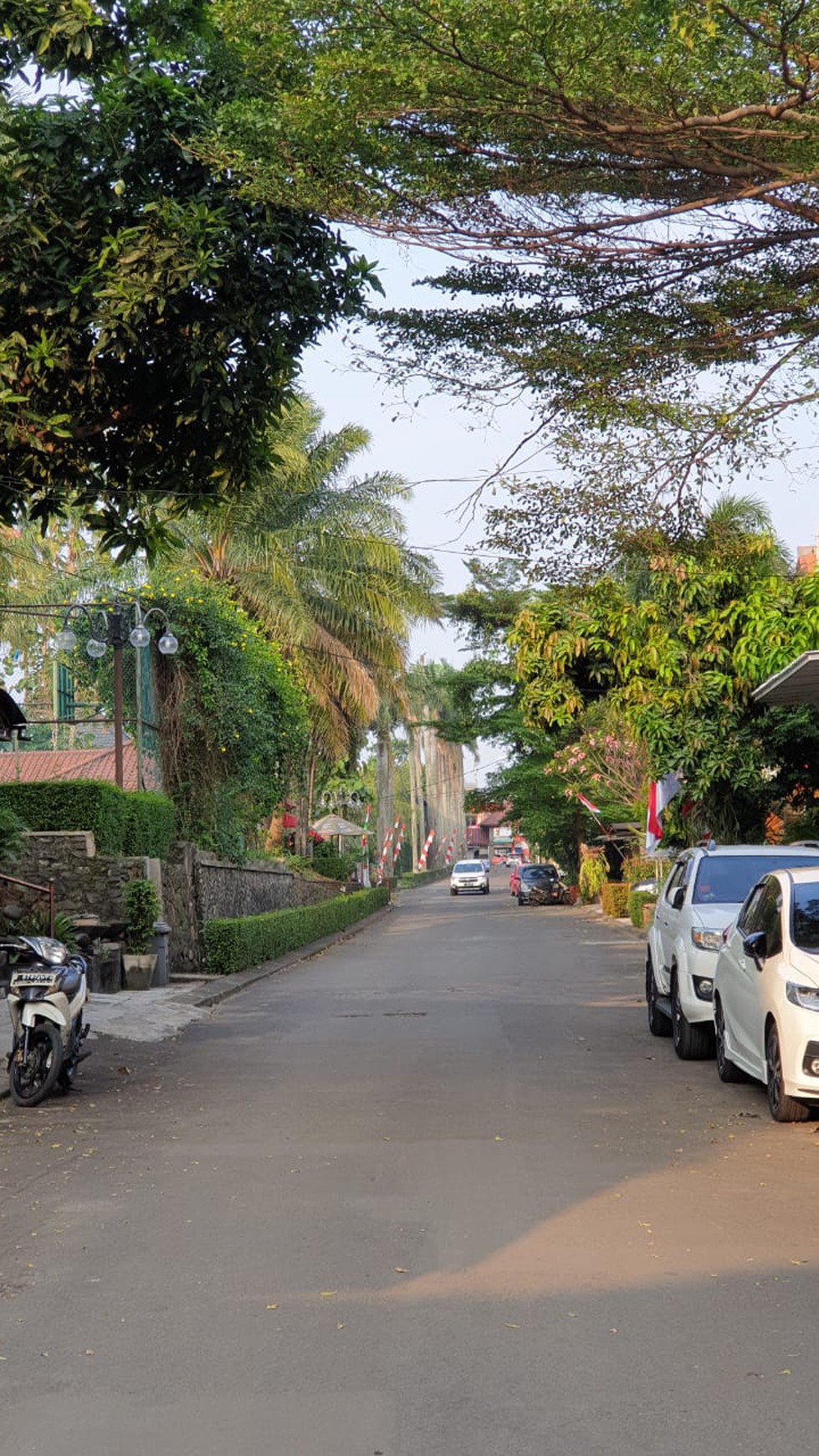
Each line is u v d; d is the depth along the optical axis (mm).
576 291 11695
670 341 11672
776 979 10906
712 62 9789
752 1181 8891
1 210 12625
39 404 13125
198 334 12617
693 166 10602
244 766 35562
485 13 9344
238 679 34906
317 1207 8305
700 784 23828
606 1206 8227
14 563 47562
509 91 9945
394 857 99562
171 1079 13945
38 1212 8477
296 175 10953
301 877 49750
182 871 29672
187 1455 4719
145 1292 6660
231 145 11430
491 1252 7234
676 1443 4750
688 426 11688
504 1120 11031
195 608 33781
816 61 9672
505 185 10758
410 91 9883
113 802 27453
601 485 12141
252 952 29047
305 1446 4777
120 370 13094
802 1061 10484
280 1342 5871
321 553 47031
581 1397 5184
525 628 24141
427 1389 5293
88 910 26188
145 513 14633
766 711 23766
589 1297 6434
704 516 12594
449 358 12016
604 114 10195
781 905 11562
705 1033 14328
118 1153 10234
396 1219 7961
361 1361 5617
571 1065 14109
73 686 42625
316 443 46438
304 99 10164
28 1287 6816
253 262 12383
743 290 11570
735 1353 5648
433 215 11039
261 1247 7438
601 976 25641
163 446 14047
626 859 52094
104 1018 19062
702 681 23344
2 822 24406
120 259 12000
